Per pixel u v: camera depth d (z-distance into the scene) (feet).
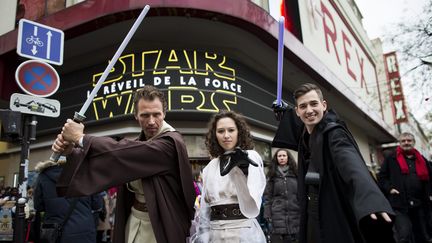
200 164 25.18
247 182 6.26
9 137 14.10
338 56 49.06
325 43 44.57
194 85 24.22
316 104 6.25
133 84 24.13
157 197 6.00
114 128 24.68
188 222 6.31
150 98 6.38
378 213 4.62
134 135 24.13
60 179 5.80
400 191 14.93
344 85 41.04
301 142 6.88
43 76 14.44
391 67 75.10
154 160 5.98
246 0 24.02
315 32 41.50
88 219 11.94
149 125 6.41
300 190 6.44
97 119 24.88
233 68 26.78
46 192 11.66
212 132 7.27
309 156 6.60
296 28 36.47
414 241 14.69
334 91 38.78
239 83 26.94
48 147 28.63
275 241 14.42
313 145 6.15
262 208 16.62
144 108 6.37
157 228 5.82
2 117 13.62
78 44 25.43
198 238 6.58
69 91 27.76
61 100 27.99
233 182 6.52
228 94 25.41
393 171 15.38
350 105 44.65
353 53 58.49
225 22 23.36
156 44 25.62
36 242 13.70
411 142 15.28
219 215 6.48
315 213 5.76
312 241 5.72
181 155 6.21
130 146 5.85
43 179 11.87
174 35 24.85
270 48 27.14
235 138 6.98
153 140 6.19
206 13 22.29
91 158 5.60
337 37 50.70
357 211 4.67
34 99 14.07
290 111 7.80
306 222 6.15
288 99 35.68
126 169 5.71
